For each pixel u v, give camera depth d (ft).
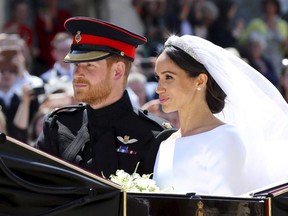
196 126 34.37
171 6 88.02
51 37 82.23
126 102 38.22
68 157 37.45
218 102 34.60
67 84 59.31
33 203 28.25
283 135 35.19
